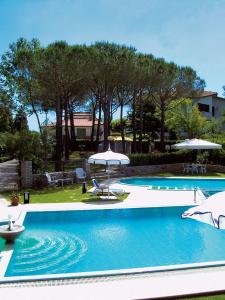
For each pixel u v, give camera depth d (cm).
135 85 3212
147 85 3259
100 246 1163
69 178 2439
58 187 2247
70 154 4231
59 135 2773
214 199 742
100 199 1819
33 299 673
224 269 862
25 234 1300
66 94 3153
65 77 2697
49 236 1277
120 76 2964
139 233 1330
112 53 2878
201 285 738
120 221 1527
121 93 3381
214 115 5566
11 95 3206
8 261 956
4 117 3494
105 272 817
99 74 2877
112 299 669
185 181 2803
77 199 1819
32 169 2364
